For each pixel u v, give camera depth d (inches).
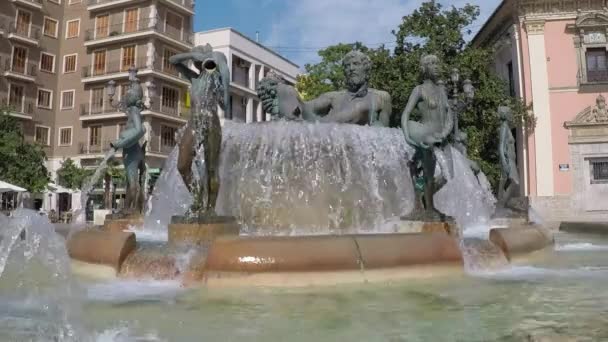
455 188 438.0
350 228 335.9
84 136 1875.0
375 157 356.8
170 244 228.8
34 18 1845.5
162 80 1827.0
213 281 199.2
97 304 171.5
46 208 1716.3
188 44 1942.7
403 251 215.6
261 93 446.9
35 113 1844.2
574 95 1166.3
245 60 2098.9
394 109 936.3
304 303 172.2
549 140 1163.3
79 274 230.7
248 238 207.5
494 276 233.6
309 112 442.0
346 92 436.8
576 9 1168.8
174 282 209.6
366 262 206.5
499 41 1332.4
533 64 1184.8
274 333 136.2
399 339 129.2
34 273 213.5
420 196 290.2
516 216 460.8
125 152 435.5
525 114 1143.0
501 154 488.1
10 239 219.9
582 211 1142.3
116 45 1850.4
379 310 162.4
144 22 1802.4
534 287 204.5
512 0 1193.4
